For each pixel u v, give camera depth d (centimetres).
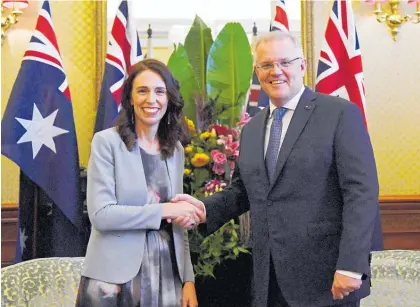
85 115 390
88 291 188
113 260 187
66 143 326
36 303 263
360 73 355
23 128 317
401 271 280
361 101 353
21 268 267
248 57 354
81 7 392
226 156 276
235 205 230
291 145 200
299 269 196
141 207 188
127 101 198
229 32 354
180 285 200
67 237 337
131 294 187
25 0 373
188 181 278
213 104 328
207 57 374
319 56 388
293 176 198
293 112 208
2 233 373
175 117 204
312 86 399
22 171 337
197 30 376
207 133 283
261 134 215
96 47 389
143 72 195
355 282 180
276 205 202
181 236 202
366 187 187
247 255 277
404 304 275
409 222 404
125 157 192
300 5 403
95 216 186
